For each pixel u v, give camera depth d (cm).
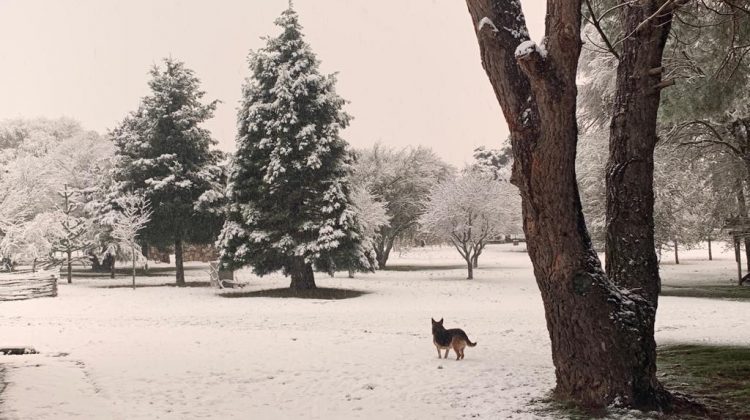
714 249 7169
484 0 730
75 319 1967
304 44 3017
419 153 5694
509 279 3906
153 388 932
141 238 3616
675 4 770
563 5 664
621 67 809
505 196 4194
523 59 661
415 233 5784
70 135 7181
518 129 716
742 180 2569
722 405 748
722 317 1836
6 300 2603
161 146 3666
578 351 741
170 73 3719
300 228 2848
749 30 1122
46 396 856
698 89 1176
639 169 783
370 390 912
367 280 3884
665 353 1173
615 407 716
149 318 1994
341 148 3055
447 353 1185
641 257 772
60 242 3747
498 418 728
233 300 2653
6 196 3853
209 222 3603
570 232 727
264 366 1109
